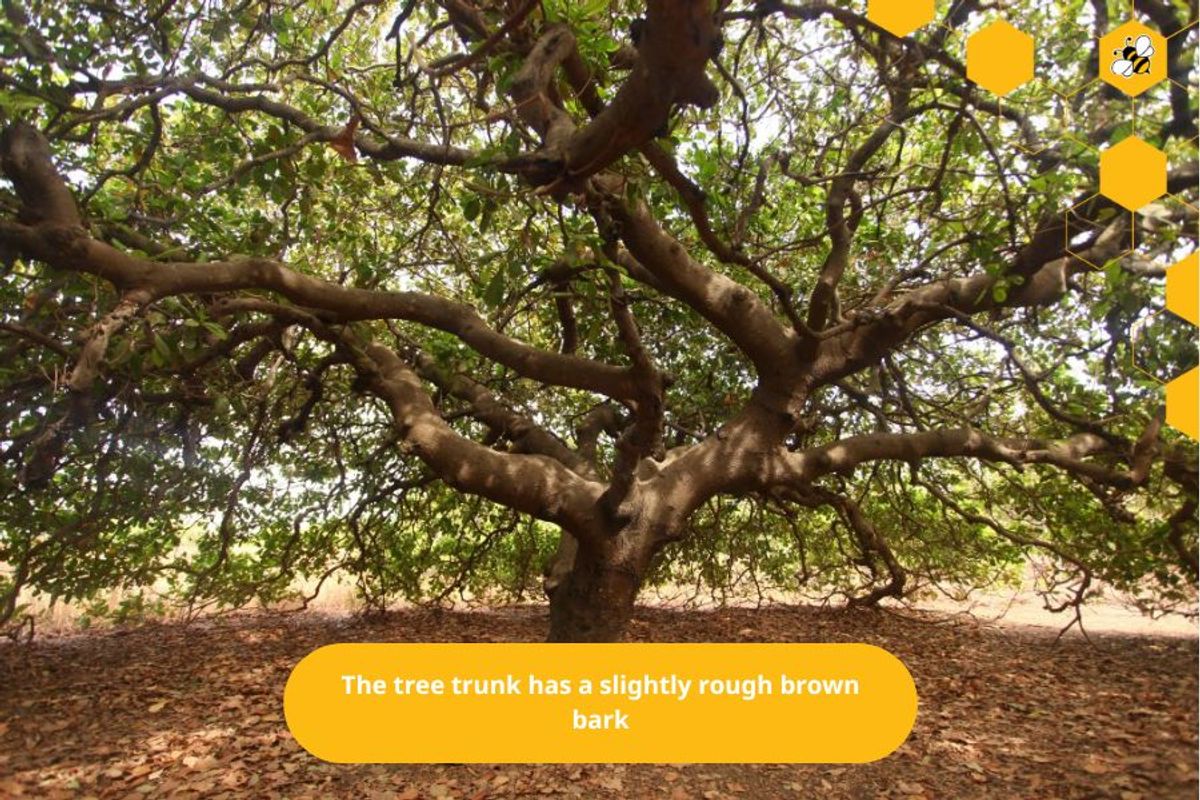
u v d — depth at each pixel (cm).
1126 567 783
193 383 668
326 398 833
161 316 491
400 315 576
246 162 533
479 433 876
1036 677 702
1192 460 634
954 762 496
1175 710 570
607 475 921
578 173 338
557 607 598
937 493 779
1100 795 430
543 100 354
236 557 955
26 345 527
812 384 618
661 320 862
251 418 788
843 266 572
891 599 1203
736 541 1043
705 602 1175
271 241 648
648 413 484
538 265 513
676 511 594
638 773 490
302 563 961
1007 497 877
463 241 791
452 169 687
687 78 288
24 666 763
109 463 698
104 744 538
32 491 633
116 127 597
